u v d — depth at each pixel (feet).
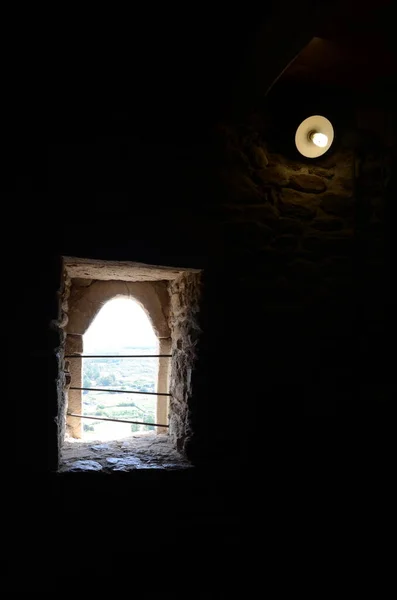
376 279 7.30
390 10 5.00
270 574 6.75
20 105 6.09
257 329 7.00
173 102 6.79
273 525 6.87
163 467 6.47
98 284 8.70
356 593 6.76
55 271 6.07
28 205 6.00
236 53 5.74
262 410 6.95
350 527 7.04
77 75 6.36
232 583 6.57
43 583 5.80
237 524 6.72
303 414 7.09
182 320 7.72
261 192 7.11
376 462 7.06
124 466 6.44
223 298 6.86
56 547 5.90
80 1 4.93
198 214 6.77
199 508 6.56
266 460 6.91
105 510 6.15
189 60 6.03
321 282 7.29
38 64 6.11
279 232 7.17
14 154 6.00
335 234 7.39
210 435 6.72
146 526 6.31
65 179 6.18
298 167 7.32
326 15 5.01
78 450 7.10
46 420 5.95
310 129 6.90
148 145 6.62
